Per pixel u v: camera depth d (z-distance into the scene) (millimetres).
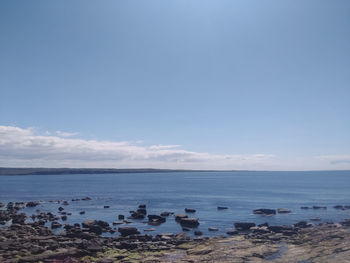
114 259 30719
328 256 28172
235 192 129000
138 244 37688
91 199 106812
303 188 145750
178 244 38250
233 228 51562
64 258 30594
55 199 109188
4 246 34188
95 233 46250
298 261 27797
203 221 59594
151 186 185500
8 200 106312
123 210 78125
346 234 36906
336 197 101625
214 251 32438
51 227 53625
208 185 188875
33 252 31953
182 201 97500
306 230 43438
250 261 28328
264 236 40531
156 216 61344
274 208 77000
